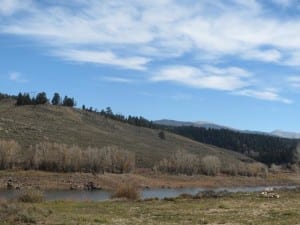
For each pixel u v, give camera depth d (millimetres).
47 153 130375
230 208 35281
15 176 113312
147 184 133375
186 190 118188
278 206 36750
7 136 165625
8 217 24734
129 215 30406
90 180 120375
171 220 28031
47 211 29125
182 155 171500
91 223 25172
